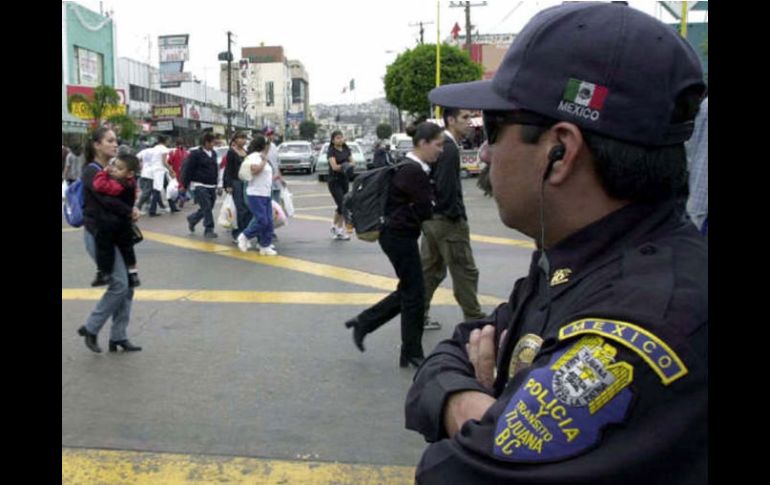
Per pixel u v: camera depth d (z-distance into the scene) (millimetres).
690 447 895
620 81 1027
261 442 3674
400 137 29938
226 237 11406
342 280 7789
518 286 1385
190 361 5039
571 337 976
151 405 4188
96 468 3383
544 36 1087
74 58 34031
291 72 129875
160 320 6168
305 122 105562
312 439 3713
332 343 5461
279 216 9922
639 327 927
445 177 5246
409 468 3389
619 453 898
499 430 982
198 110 51656
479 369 1325
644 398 904
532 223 1171
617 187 1061
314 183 26891
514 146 1138
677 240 1065
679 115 1055
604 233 1088
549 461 930
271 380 4629
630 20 1053
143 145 29172
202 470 3375
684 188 1133
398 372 4793
